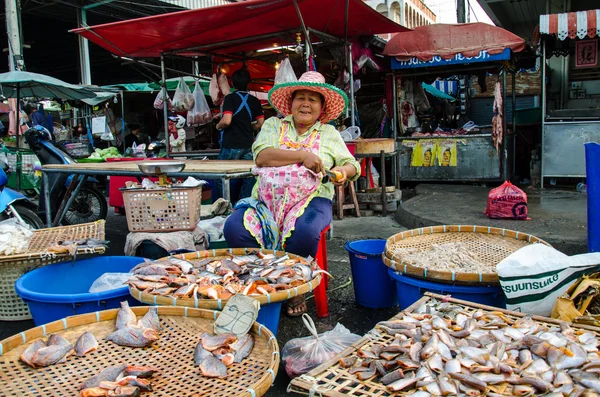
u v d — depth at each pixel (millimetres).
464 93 12523
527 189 7645
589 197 3416
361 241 3539
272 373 1583
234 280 2402
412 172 8898
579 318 2057
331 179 2992
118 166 4496
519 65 9578
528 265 2264
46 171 4730
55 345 1826
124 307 2096
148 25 5945
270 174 3064
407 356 1721
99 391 1538
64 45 17078
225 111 5555
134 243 3289
